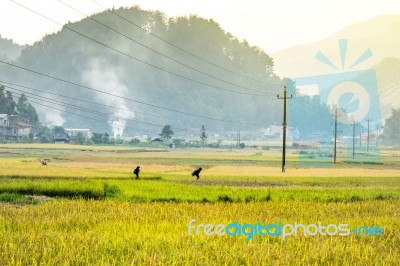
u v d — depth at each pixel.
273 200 109.75
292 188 139.25
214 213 81.44
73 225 66.62
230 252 49.44
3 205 98.25
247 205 96.69
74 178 156.75
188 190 120.12
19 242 51.81
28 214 76.69
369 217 81.88
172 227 64.75
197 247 51.44
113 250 49.00
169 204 94.50
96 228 62.53
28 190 119.69
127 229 62.59
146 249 49.53
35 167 192.00
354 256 50.25
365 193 126.50
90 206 87.88
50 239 53.12
